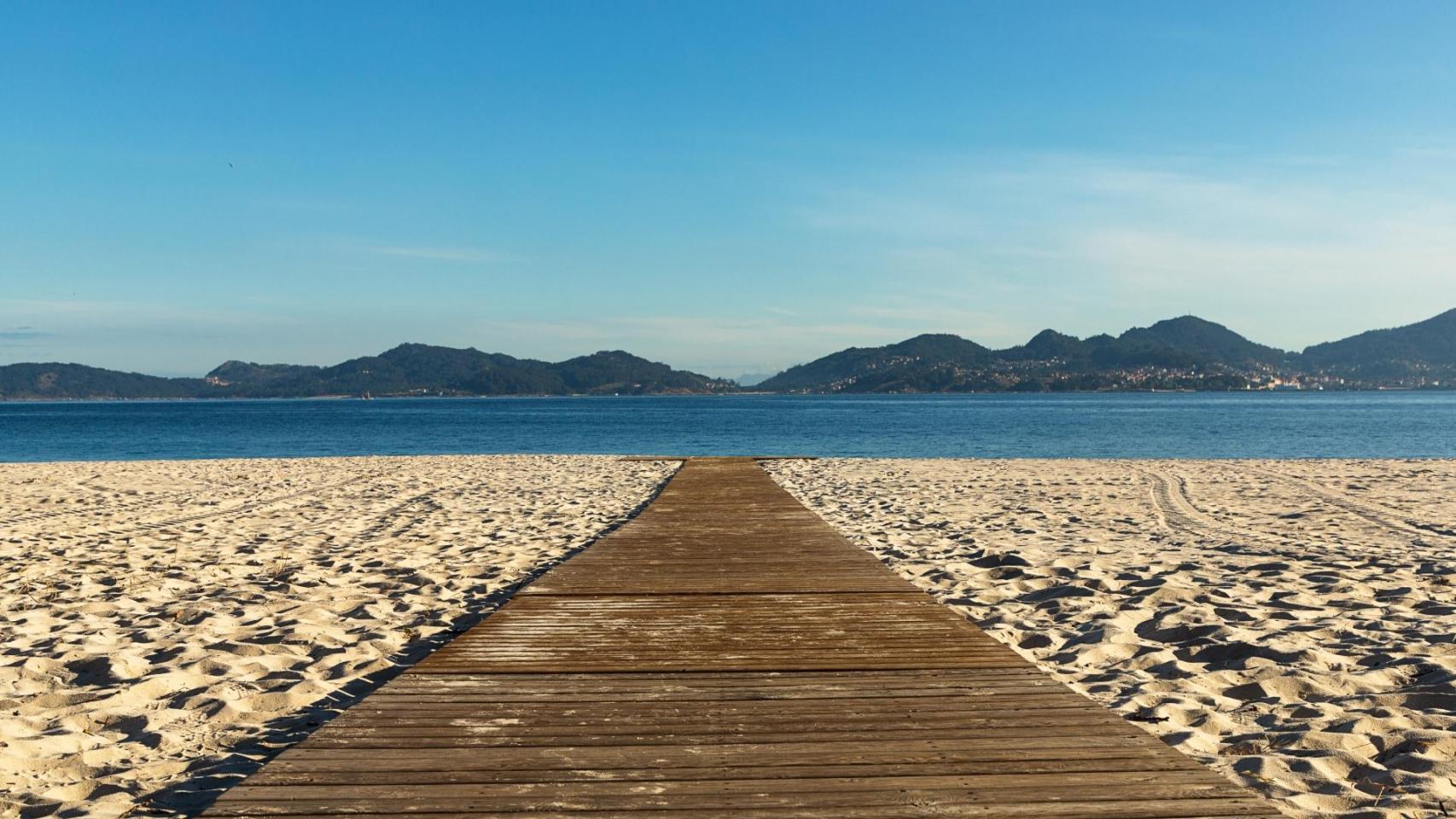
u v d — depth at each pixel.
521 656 4.79
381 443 44.84
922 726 3.66
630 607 5.96
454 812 2.86
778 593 6.42
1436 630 5.67
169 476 19.52
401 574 8.29
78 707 4.59
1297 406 106.75
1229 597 6.82
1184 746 3.83
